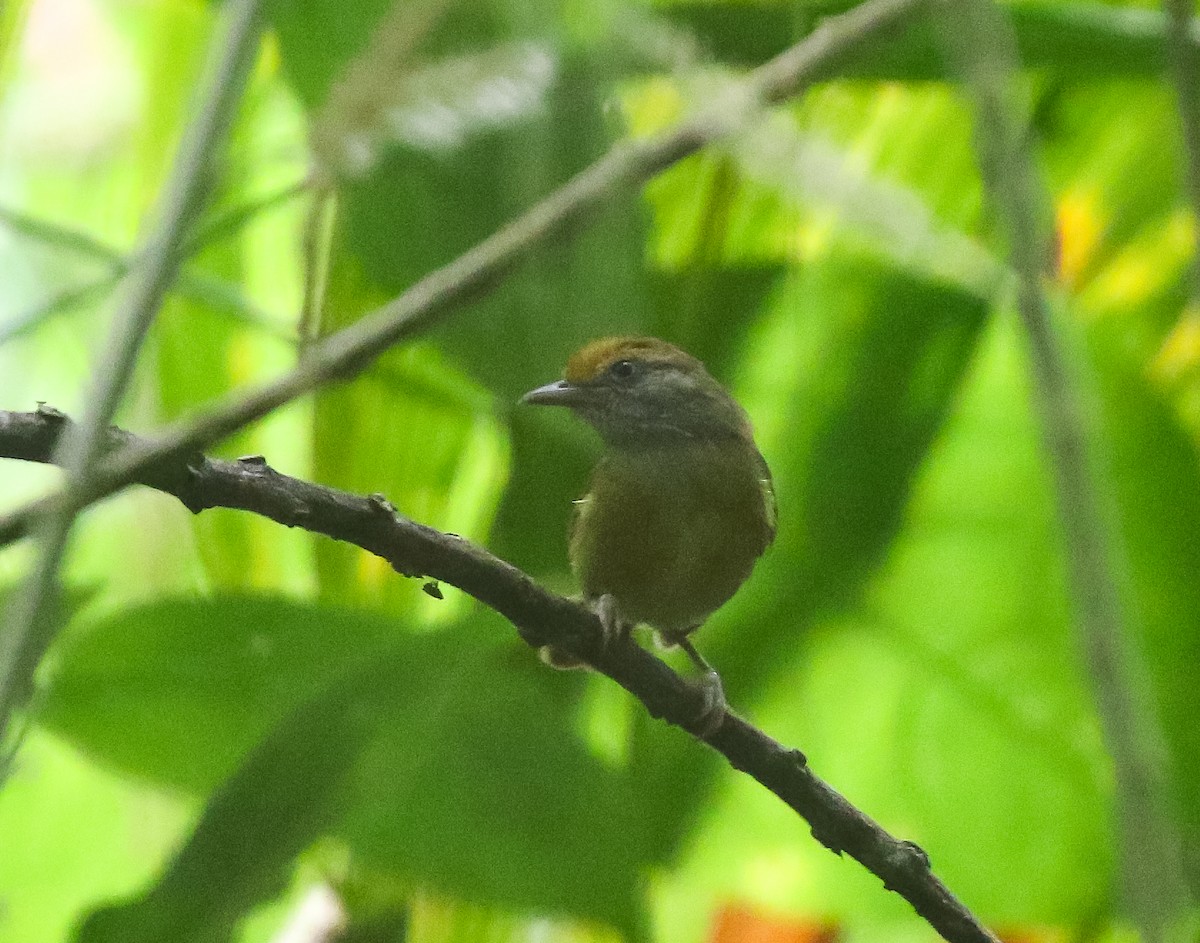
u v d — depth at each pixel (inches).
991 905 177.0
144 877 177.0
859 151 175.5
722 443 175.3
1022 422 176.6
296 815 170.6
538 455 175.0
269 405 129.9
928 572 176.9
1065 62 173.8
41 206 179.0
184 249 124.0
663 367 175.3
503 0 170.6
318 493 171.8
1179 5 114.6
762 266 175.3
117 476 117.6
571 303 171.9
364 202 171.9
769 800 177.0
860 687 177.2
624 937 172.1
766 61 172.7
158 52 176.6
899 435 175.3
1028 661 176.9
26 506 117.8
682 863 176.9
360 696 170.7
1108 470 175.5
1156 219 176.4
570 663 173.8
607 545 175.3
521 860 172.1
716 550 175.3
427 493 175.3
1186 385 176.7
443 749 171.8
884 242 170.4
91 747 173.0
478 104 126.4
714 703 173.2
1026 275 97.6
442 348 171.9
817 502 175.6
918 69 173.2
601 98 171.0
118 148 178.9
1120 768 86.0
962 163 175.5
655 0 172.9
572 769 171.9
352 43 172.1
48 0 179.0
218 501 171.5
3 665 103.3
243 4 117.5
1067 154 176.4
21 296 177.6
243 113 174.7
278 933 174.4
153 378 175.9
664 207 175.2
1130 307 176.9
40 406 171.2
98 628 172.9
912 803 177.2
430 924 174.7
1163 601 175.5
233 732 173.0
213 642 172.9
